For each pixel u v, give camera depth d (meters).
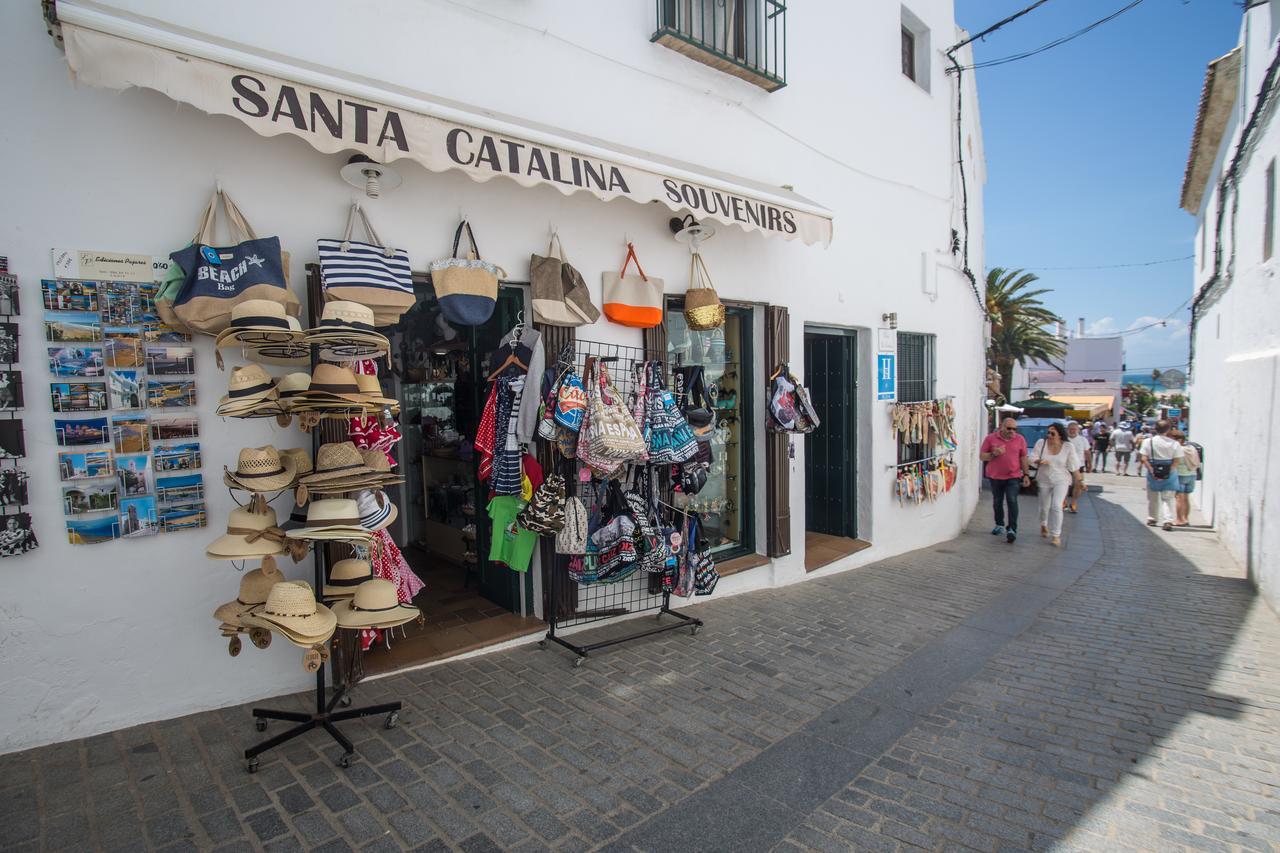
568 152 3.92
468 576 5.52
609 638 4.74
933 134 8.52
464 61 4.11
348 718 3.25
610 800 2.87
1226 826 2.80
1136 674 4.42
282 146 3.48
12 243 2.86
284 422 3.20
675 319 5.87
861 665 4.47
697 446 4.75
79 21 2.50
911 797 2.97
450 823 2.67
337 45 3.63
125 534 3.12
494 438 4.41
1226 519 8.88
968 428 10.62
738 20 5.93
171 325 3.17
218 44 2.83
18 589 2.92
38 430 2.93
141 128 3.12
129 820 2.58
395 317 3.69
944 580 6.82
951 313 9.18
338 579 3.30
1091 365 55.34
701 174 4.71
